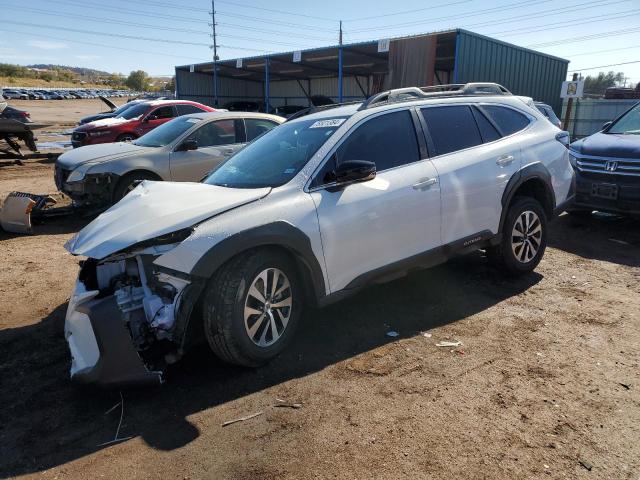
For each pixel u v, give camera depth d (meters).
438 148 4.40
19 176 12.75
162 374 3.21
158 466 2.55
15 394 3.24
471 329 4.01
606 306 4.44
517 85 18.73
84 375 3.00
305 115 4.72
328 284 3.67
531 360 3.52
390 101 4.39
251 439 2.74
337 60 24.31
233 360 3.30
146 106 15.20
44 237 7.13
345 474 2.46
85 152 8.17
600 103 19.69
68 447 2.72
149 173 7.78
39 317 4.41
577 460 2.52
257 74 30.95
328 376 3.35
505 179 4.68
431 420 2.86
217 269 3.16
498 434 2.73
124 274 3.51
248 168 4.12
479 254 5.88
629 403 3.00
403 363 3.50
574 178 5.50
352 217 3.71
